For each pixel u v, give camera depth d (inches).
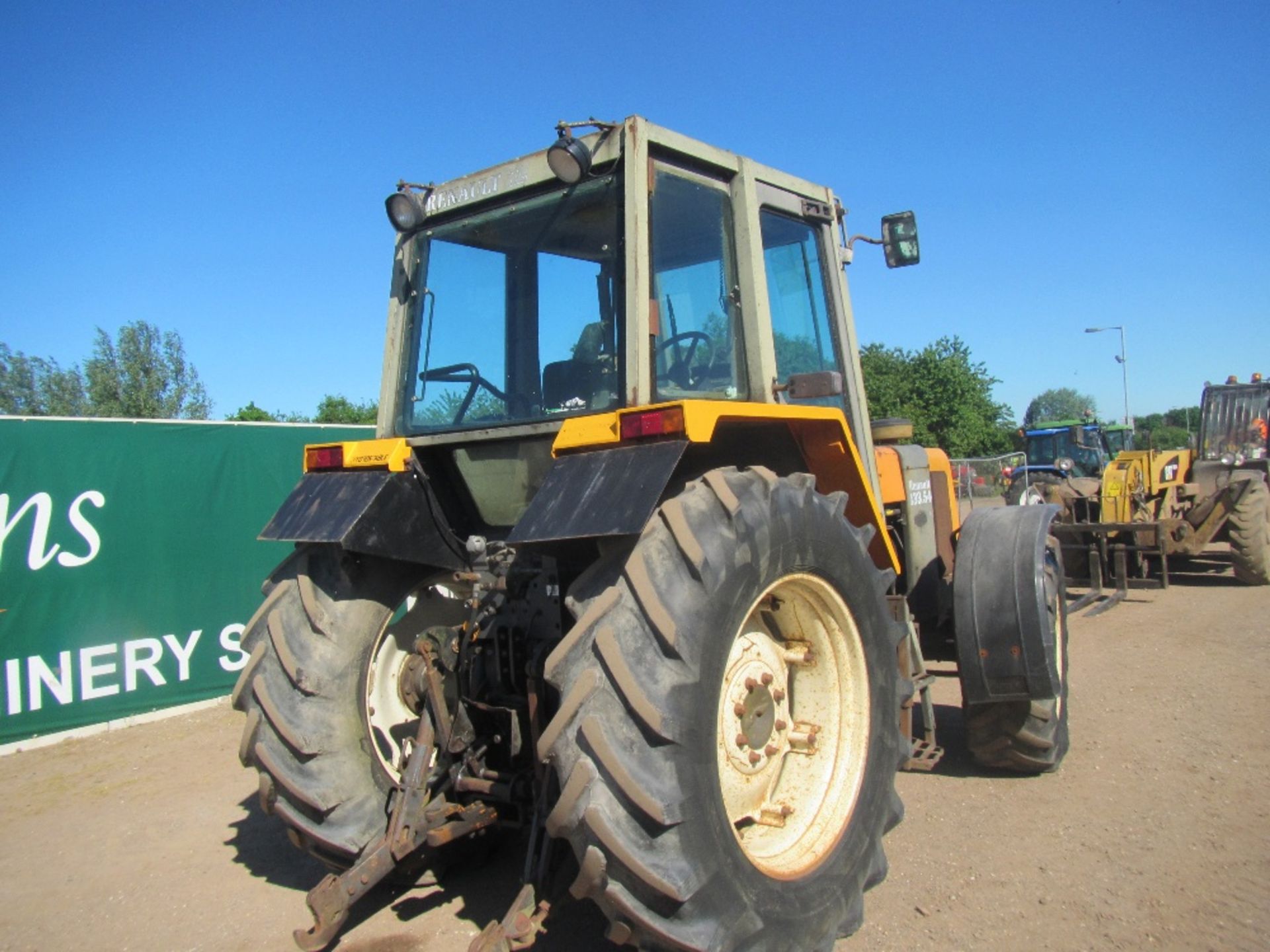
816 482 145.9
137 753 229.9
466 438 135.3
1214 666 260.7
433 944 129.0
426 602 148.9
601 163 125.0
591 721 92.1
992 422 1368.1
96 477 251.3
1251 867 139.7
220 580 274.8
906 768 175.9
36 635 239.1
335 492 137.1
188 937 136.7
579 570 123.0
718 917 96.3
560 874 109.7
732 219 138.2
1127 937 121.6
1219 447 483.5
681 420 102.8
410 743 134.5
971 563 169.0
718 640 100.3
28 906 149.4
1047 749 172.2
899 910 130.8
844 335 169.0
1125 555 410.9
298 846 131.0
